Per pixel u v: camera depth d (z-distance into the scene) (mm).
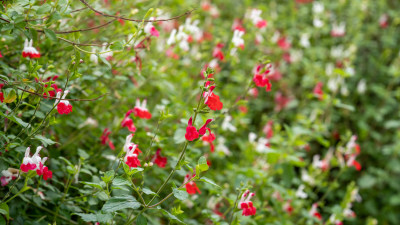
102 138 1129
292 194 1293
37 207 1066
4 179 1023
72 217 1115
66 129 1196
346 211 1304
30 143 1043
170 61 1354
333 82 1583
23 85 995
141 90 1301
